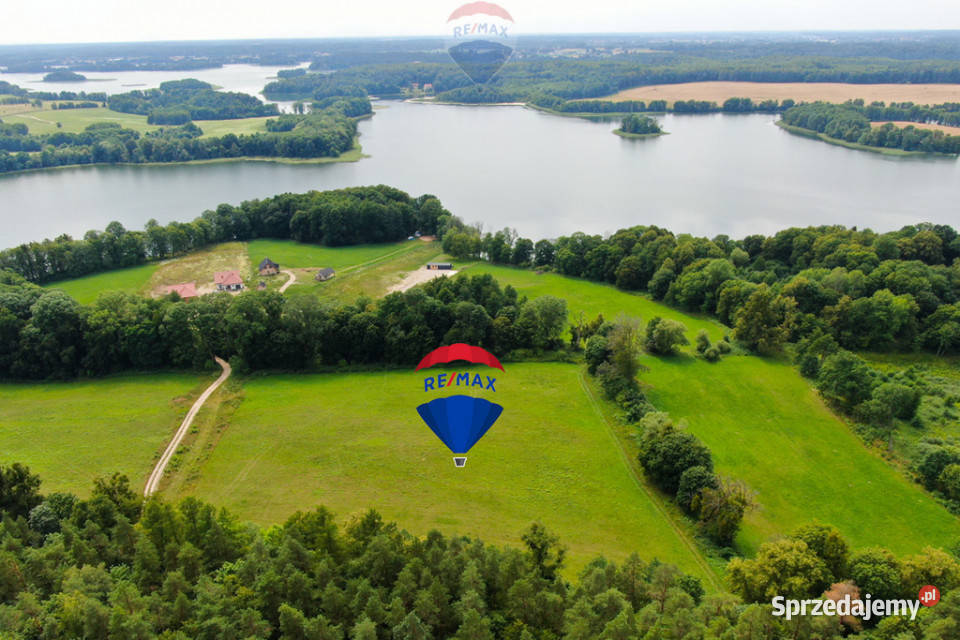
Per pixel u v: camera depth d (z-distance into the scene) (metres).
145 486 55.38
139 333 76.88
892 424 65.00
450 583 37.59
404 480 56.59
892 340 82.69
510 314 83.44
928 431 64.19
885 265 90.12
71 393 72.75
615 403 69.81
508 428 64.94
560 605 35.66
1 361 75.56
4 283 93.81
